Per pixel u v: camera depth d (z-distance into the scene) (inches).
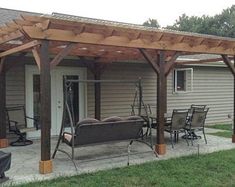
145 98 479.5
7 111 360.2
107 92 447.5
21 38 261.3
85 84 436.1
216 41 321.7
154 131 437.1
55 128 411.5
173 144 344.5
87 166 251.9
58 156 285.3
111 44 258.2
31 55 380.5
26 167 249.4
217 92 565.3
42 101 228.2
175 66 487.5
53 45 288.8
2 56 310.2
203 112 341.7
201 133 431.2
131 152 301.9
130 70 466.6
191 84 524.4
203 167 251.4
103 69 423.8
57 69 411.2
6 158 214.4
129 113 466.6
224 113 575.8
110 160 272.2
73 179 217.9
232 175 233.3
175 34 287.1
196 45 311.6
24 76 385.1
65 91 250.7
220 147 328.5
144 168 246.4
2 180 212.5
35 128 353.1
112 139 265.6
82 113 434.3
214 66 554.3
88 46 301.7
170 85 506.3
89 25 236.5
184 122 335.0
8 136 367.2
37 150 315.0
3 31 259.6
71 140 247.1
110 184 209.8
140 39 274.5
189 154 293.7
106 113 446.6
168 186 207.2
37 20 218.1
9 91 374.0
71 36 236.2
